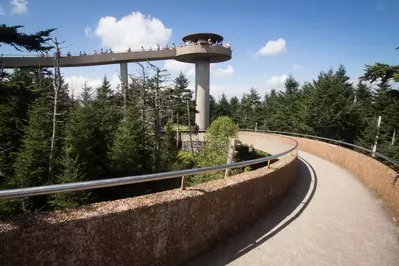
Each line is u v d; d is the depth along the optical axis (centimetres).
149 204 341
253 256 422
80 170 1956
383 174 758
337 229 541
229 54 4094
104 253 298
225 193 468
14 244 236
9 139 2277
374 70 1802
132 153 2441
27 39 1491
